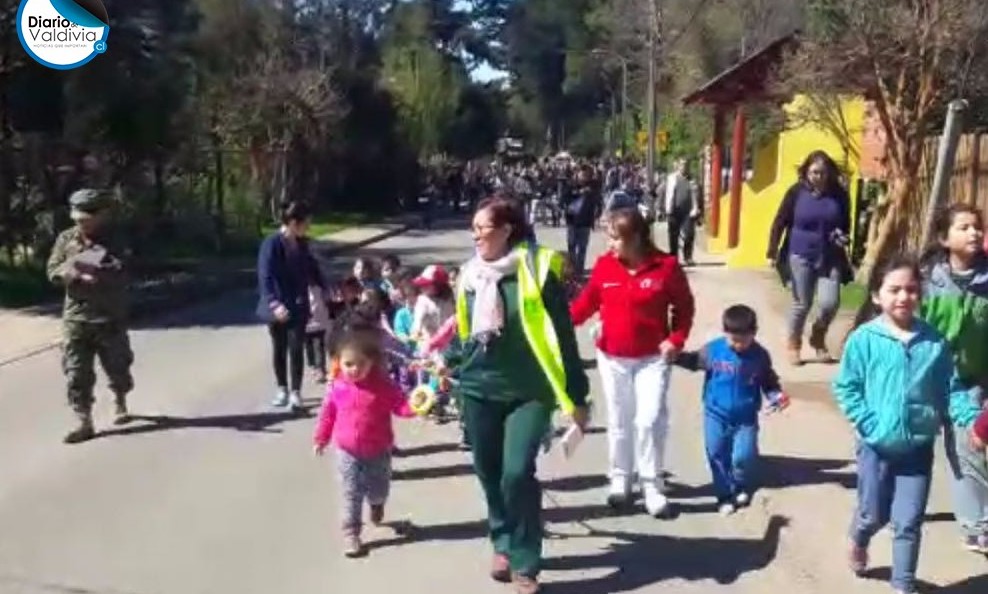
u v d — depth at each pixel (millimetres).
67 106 20406
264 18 41438
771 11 50656
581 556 6797
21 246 20172
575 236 21062
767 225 22547
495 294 6070
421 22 76938
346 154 47312
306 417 10445
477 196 56375
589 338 14555
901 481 5684
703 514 7523
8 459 8984
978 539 6277
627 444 7559
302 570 6625
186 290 20250
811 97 18766
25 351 13844
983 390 6062
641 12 63594
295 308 10539
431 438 9602
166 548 6973
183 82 22516
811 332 11945
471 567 6668
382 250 32156
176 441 9570
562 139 112062
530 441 6039
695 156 47031
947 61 15703
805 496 7387
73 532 7250
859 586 5973
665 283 7332
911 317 5613
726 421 7480
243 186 35938
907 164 15664
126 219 21297
